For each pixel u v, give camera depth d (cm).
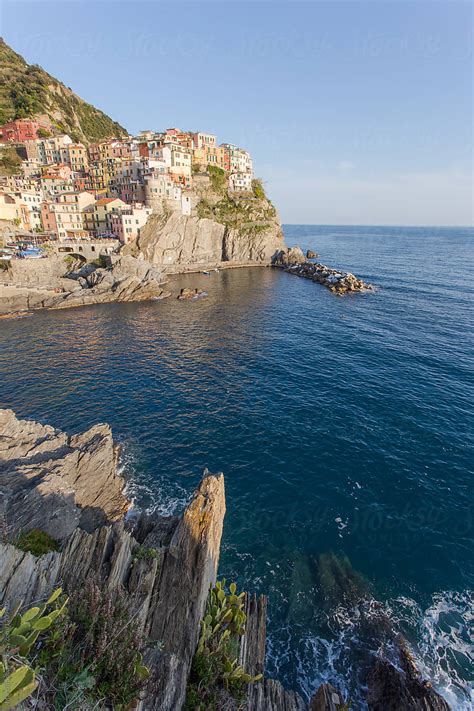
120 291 8481
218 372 4562
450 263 14275
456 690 1516
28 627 809
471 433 3200
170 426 3391
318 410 3625
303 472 2780
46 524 1794
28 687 629
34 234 9819
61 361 4922
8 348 5400
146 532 2038
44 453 2484
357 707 1484
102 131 19138
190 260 12162
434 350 5194
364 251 19338
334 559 2103
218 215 13075
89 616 991
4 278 8050
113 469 2666
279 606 1859
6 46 19262
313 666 1616
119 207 10912
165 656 1119
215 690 1170
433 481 2661
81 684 809
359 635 1733
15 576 1103
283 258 13450
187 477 2752
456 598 1884
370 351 5206
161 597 1398
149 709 959
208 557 1670
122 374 4516
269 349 5362
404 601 1877
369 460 2891
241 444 3119
